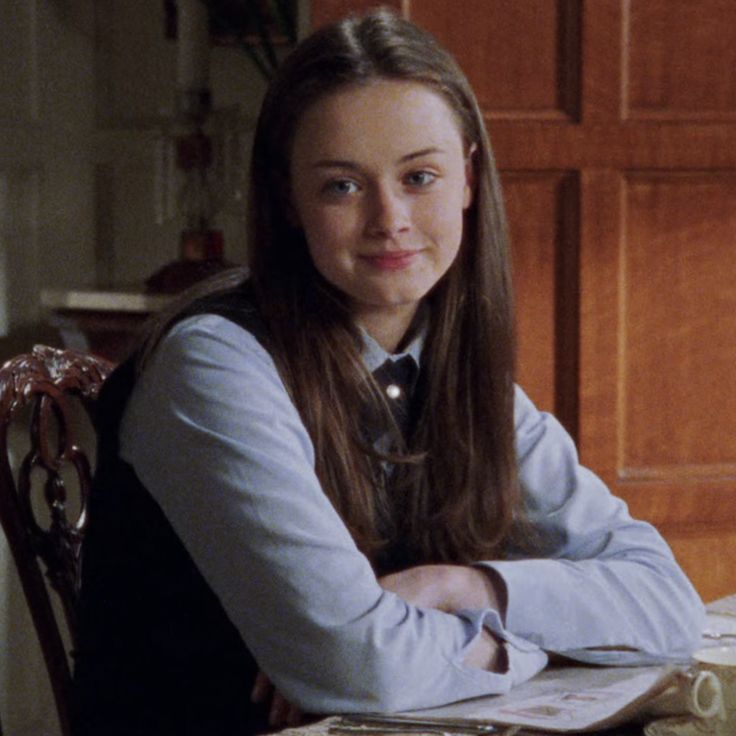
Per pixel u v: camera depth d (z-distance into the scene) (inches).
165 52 257.3
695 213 223.6
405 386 116.5
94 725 114.6
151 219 259.4
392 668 97.4
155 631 112.4
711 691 84.9
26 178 235.6
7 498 124.0
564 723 89.7
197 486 104.2
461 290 116.7
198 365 106.8
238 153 252.8
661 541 120.6
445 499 115.6
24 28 234.7
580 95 218.7
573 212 220.7
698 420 226.1
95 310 226.1
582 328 221.1
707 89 222.4
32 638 228.8
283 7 252.5
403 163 105.6
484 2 215.8
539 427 126.0
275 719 102.7
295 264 113.0
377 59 105.4
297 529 101.2
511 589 105.8
